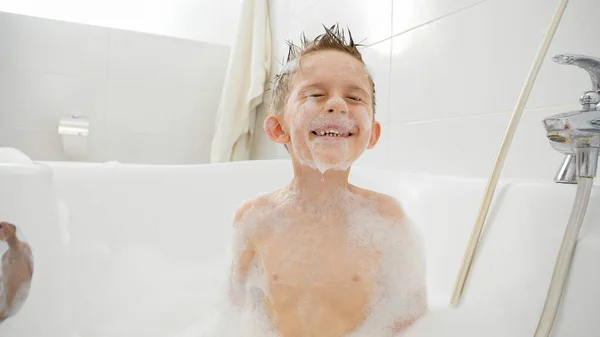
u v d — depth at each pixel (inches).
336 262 26.1
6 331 24.0
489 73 40.2
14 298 24.3
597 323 18.8
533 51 36.6
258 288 27.7
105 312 34.5
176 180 43.4
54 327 28.2
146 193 41.5
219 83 82.4
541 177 35.4
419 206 37.0
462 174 42.6
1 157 28.5
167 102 79.0
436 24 46.0
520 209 25.8
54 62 71.5
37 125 70.7
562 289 20.5
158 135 78.5
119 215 39.3
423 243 28.1
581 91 32.9
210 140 82.0
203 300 37.3
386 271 26.4
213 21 91.5
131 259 38.5
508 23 38.7
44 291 27.3
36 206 26.2
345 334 25.4
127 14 87.5
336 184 27.2
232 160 75.2
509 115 38.3
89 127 74.0
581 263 20.5
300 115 24.9
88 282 35.4
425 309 26.9
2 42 68.5
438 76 45.6
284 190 28.6
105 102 74.9
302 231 27.1
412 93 48.9
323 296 25.8
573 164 26.1
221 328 29.6
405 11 50.1
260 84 73.5
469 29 42.3
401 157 50.3
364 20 56.6
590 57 24.4
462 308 25.4
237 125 74.6
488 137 40.1
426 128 46.9
